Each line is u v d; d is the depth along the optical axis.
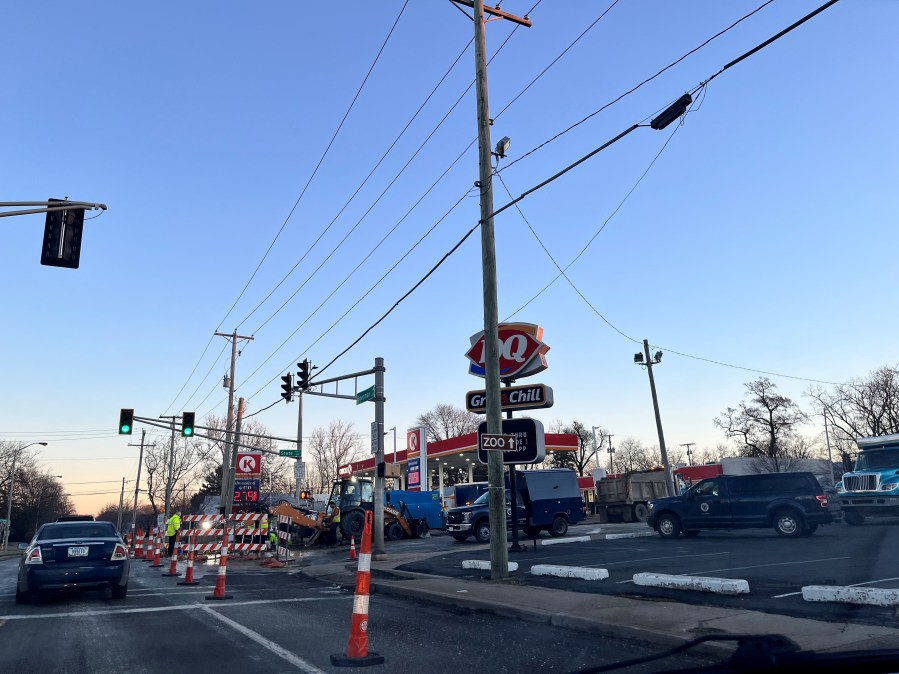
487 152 14.27
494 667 6.21
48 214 14.13
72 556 11.21
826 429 64.12
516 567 13.40
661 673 4.23
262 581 15.11
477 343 17.83
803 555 13.23
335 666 6.33
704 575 11.05
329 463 97.50
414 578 13.89
